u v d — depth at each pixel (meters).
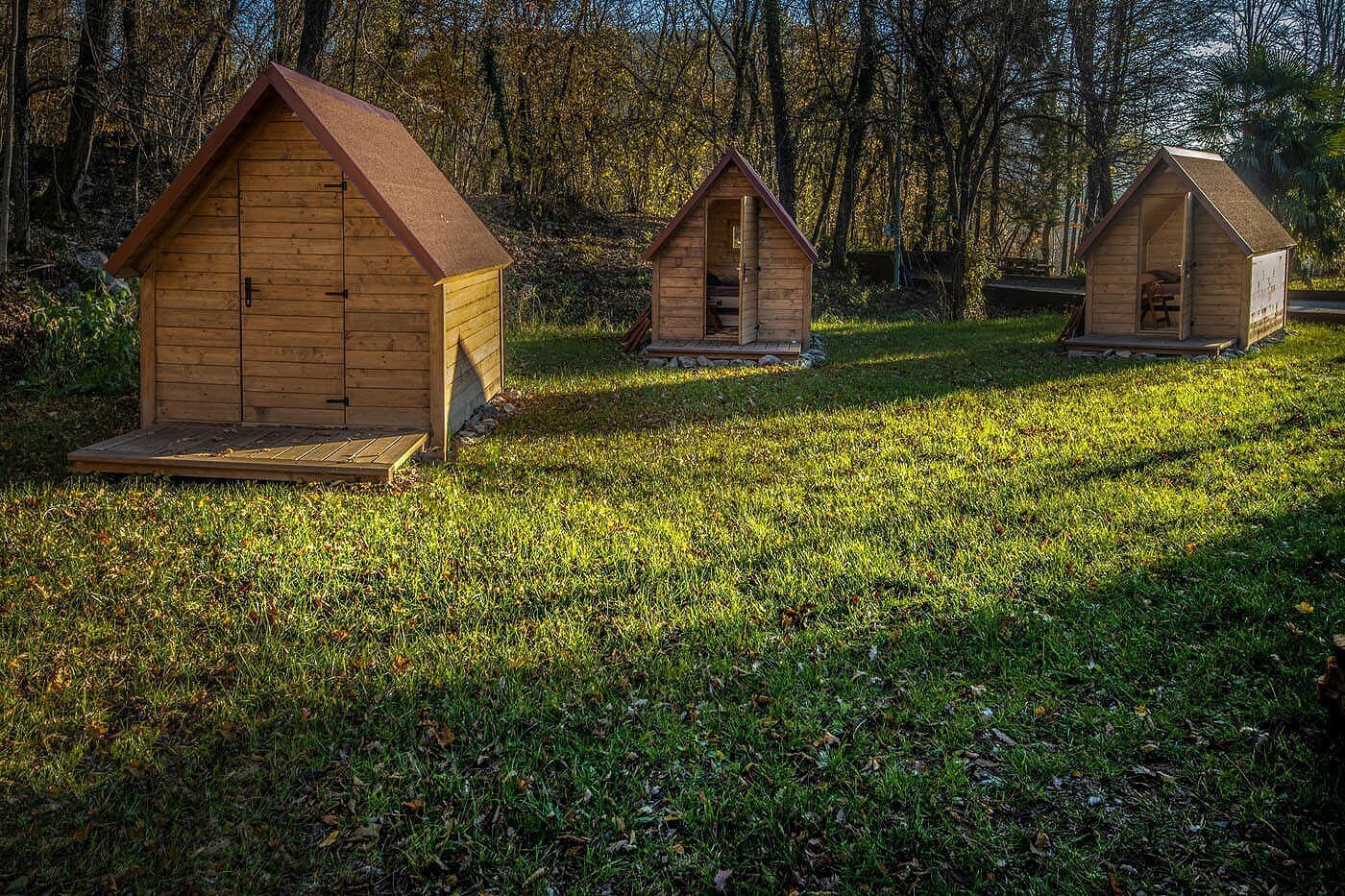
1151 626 6.05
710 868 4.16
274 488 9.15
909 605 6.47
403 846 4.35
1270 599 6.28
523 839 4.40
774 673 5.62
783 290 17.89
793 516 8.33
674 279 17.61
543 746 5.03
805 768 4.81
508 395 13.84
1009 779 4.66
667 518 8.34
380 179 10.33
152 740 5.07
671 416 12.47
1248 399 12.63
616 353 17.84
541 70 26.30
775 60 25.77
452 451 10.59
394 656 5.91
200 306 10.76
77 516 8.24
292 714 5.29
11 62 13.99
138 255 10.51
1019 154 31.77
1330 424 10.95
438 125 24.97
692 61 30.73
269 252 10.62
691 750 4.95
